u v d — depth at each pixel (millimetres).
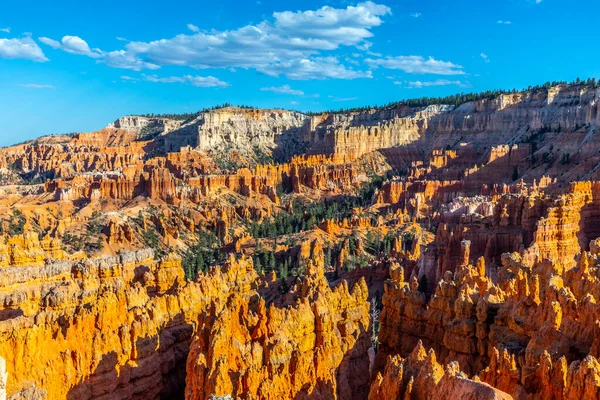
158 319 69188
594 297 52219
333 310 64938
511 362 44156
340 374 59312
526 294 54688
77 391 56562
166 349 68000
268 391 49062
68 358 56594
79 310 62031
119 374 60031
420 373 44500
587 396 37969
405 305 65000
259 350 53250
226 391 47562
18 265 89500
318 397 52938
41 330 55938
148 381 62719
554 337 46281
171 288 85812
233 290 84562
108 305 63156
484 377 45250
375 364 66438
